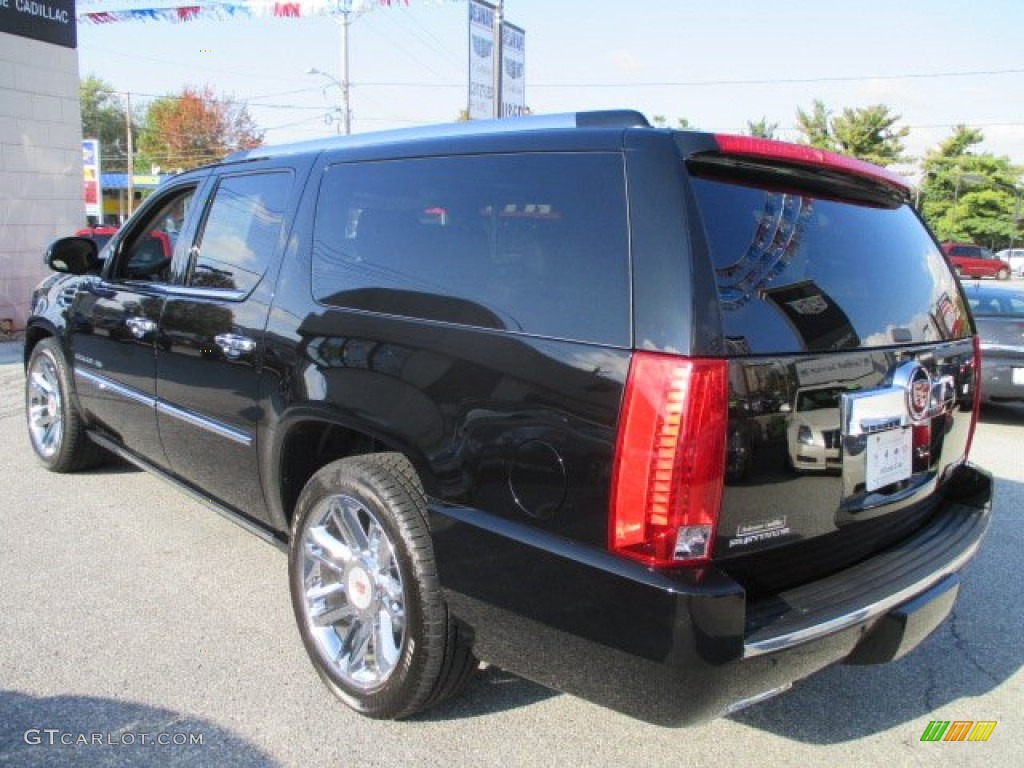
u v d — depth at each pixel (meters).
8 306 12.27
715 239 2.21
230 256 3.69
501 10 15.46
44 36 12.30
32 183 12.37
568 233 2.38
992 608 3.96
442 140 2.88
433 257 2.75
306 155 3.46
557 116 2.61
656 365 2.11
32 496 5.00
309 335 3.08
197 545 4.34
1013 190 67.50
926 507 3.01
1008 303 8.42
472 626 2.54
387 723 2.89
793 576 2.45
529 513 2.35
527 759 2.72
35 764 2.61
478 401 2.47
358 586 2.94
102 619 3.54
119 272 4.64
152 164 60.41
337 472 2.91
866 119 60.66
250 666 3.22
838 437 2.40
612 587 2.16
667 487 2.10
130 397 4.35
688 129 2.35
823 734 2.94
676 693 2.11
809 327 2.36
